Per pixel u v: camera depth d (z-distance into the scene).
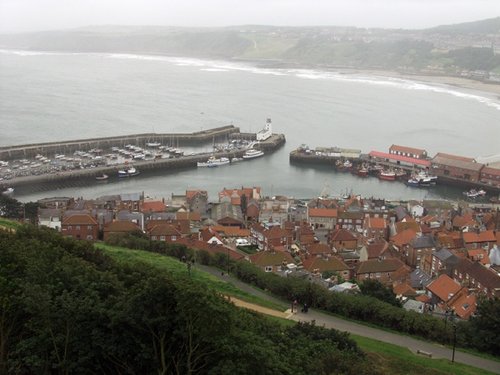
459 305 113.44
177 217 175.75
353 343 72.38
